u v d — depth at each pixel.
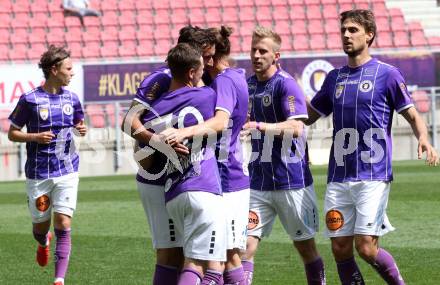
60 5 100.00
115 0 101.12
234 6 101.50
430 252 31.69
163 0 101.62
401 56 78.31
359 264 29.83
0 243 36.91
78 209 48.28
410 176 61.34
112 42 95.81
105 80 75.25
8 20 97.38
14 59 93.06
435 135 77.44
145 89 20.11
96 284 27.47
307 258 24.56
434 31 102.38
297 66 76.38
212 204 19.27
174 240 20.72
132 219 43.59
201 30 21.27
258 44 23.64
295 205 24.06
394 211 43.16
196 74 19.97
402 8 103.81
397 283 22.30
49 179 28.75
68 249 27.94
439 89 78.00
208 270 19.33
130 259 31.98
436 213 42.03
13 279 28.80
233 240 21.67
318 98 23.45
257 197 24.28
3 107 73.19
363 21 22.31
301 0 102.12
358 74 22.41
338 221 22.34
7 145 73.88
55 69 29.12
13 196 57.91
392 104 22.23
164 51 95.25
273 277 27.91
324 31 98.69
